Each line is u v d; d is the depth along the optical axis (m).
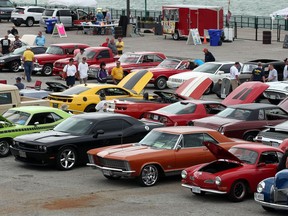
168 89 44.59
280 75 42.59
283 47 60.44
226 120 28.44
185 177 21.11
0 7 82.69
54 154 24.73
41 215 19.09
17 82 37.53
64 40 66.00
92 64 47.12
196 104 30.44
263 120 28.55
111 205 20.20
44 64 48.91
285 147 23.89
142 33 72.31
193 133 23.41
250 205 20.27
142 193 21.73
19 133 27.22
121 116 26.19
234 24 75.50
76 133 25.48
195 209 19.77
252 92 32.38
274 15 63.31
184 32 66.38
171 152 22.84
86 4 75.38
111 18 82.00
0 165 25.83
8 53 53.22
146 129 26.30
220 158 21.27
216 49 60.00
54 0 75.12
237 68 41.25
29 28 76.12
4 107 30.52
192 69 45.25
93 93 34.31
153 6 162.88
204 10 64.44
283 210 19.52
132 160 22.25
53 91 37.47
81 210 19.61
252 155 21.22
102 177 24.00
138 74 36.38
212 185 20.44
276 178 18.67
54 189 22.19
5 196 21.25
